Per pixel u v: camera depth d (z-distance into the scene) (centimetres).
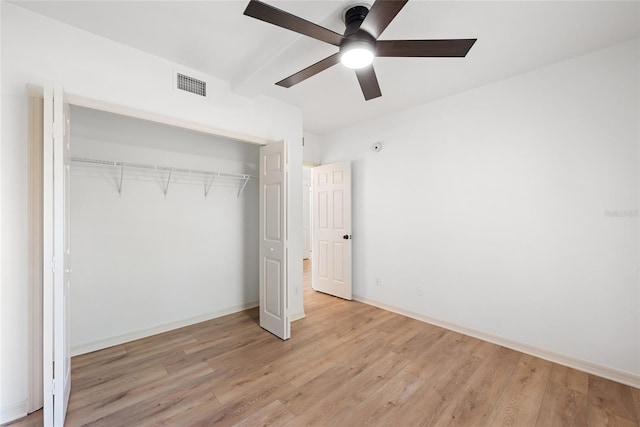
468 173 289
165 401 185
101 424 164
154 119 228
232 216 353
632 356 206
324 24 182
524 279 254
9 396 169
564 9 172
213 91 262
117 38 206
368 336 284
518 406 183
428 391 197
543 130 243
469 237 289
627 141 207
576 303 228
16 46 174
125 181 273
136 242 279
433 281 318
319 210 446
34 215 173
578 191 227
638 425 166
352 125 404
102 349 255
